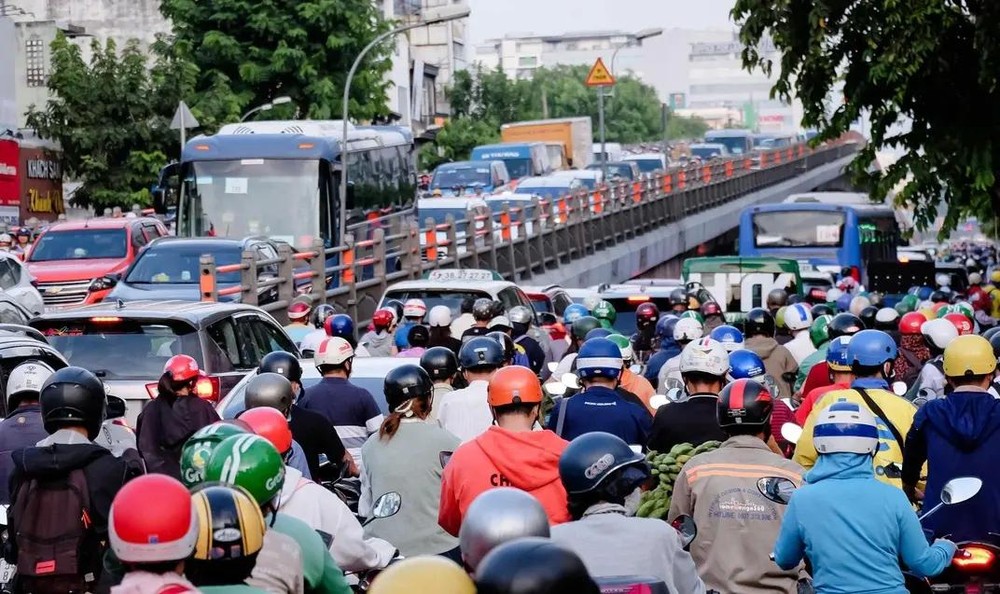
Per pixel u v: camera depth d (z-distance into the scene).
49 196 79.56
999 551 12.66
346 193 52.81
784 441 16.17
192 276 40.66
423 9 177.88
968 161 34.16
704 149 144.62
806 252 75.06
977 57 33.75
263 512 8.95
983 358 13.13
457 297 34.31
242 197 52.25
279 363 17.22
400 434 13.70
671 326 24.88
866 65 34.28
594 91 199.25
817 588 10.65
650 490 13.41
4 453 14.95
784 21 34.41
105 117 80.69
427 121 162.62
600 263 73.94
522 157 106.44
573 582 5.71
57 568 12.09
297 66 95.00
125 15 116.00
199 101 85.38
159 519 7.10
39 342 20.56
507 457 11.96
